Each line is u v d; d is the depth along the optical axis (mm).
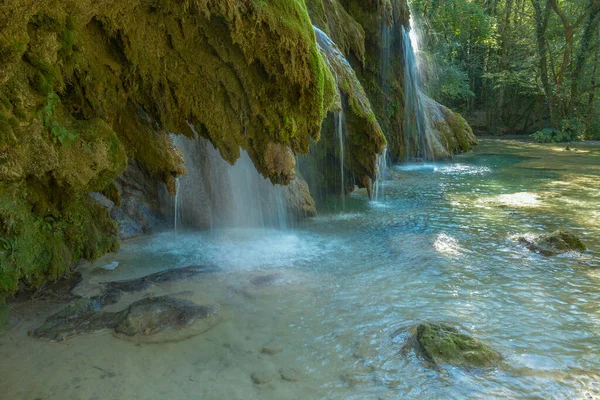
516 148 21234
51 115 3775
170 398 3004
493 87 28203
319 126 5285
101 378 3219
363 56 11797
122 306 4410
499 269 5441
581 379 3209
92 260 4863
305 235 6988
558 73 26422
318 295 4676
